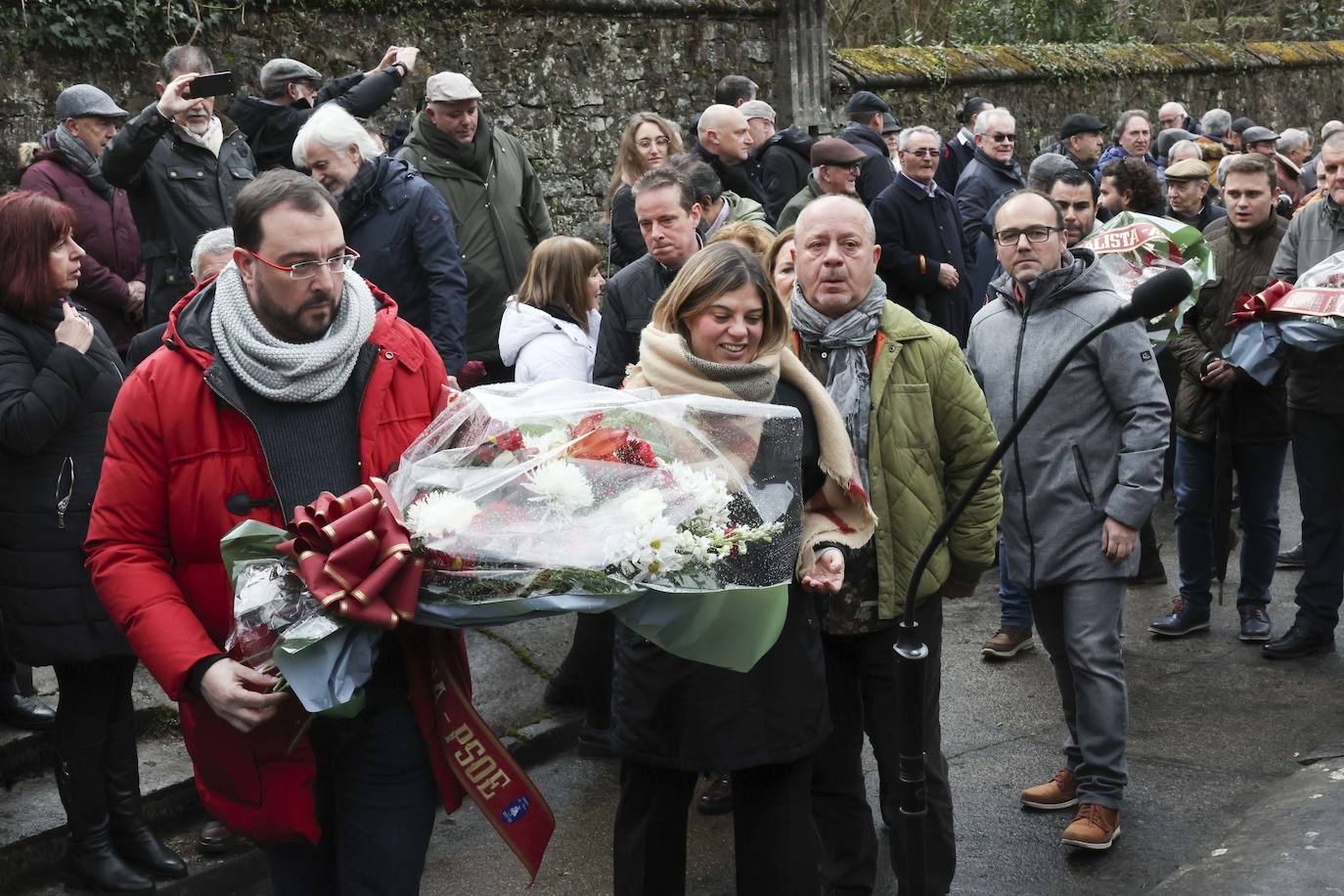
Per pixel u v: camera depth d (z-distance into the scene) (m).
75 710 3.80
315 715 2.53
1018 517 4.22
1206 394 5.80
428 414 2.77
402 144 6.66
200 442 2.57
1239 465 5.85
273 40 7.39
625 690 2.94
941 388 3.47
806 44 9.98
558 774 4.73
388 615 2.36
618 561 2.50
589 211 8.89
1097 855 4.06
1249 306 5.41
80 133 5.49
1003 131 8.46
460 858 4.17
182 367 2.57
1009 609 5.79
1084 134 9.70
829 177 6.58
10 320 3.70
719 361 2.98
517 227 6.18
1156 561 6.71
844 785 3.51
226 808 2.57
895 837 3.49
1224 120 11.90
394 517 2.42
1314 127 16.30
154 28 6.90
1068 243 5.89
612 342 4.51
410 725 2.65
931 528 3.44
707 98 9.57
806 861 2.93
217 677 2.41
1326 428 5.52
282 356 2.54
